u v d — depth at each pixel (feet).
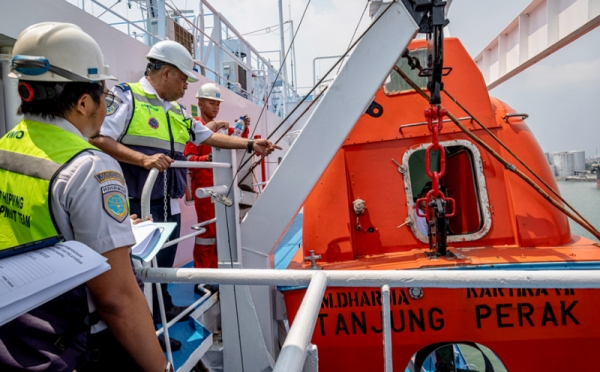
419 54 10.73
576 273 4.08
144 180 6.76
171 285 9.45
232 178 8.12
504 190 9.80
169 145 7.20
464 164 11.18
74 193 2.92
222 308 7.65
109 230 2.99
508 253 8.62
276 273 4.29
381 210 10.19
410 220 10.02
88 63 3.34
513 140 9.91
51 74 3.17
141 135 6.74
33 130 3.20
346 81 7.99
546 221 9.19
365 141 10.41
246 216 8.45
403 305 8.03
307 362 3.04
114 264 3.00
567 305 7.53
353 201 10.26
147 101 7.03
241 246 8.41
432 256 8.78
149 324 3.16
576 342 7.53
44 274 2.40
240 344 7.61
